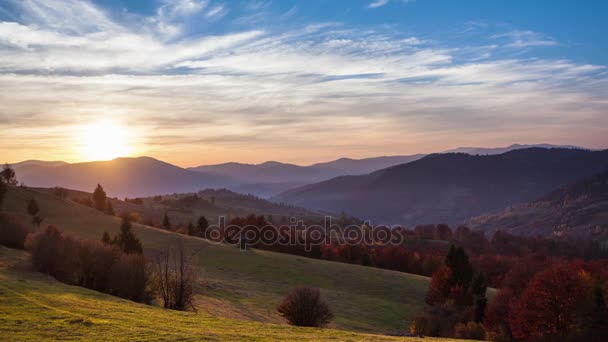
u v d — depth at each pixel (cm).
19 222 7356
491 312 6594
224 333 2356
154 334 2189
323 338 2409
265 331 2602
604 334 4812
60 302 2895
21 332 2089
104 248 4606
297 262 10675
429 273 12662
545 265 10881
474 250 18162
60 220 12581
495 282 11906
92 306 2947
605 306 5016
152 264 4678
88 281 4475
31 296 2942
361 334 2791
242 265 9744
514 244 19350
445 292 8300
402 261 13125
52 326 2225
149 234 12050
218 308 5088
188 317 2958
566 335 5069
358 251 13850
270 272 9412
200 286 6588
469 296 7912
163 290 4309
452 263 8588
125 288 4231
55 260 4612
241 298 6531
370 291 8794
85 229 11612
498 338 5828
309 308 4119
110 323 2403
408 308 7888
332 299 7656
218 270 9044
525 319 5434
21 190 15088
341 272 10094
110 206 17988
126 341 2020
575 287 5275
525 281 10150
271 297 7012
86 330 2191
